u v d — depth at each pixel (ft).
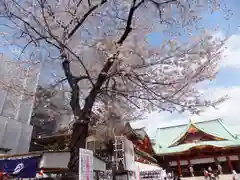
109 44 22.63
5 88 25.09
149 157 99.81
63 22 22.40
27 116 56.49
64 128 48.14
